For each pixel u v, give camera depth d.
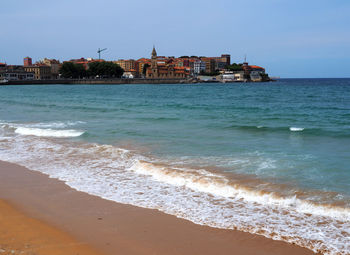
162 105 47.84
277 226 7.97
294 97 70.62
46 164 14.17
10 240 7.26
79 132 21.66
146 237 7.49
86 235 7.57
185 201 9.66
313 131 21.81
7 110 40.00
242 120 28.62
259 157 14.76
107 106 45.88
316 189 10.48
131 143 18.34
